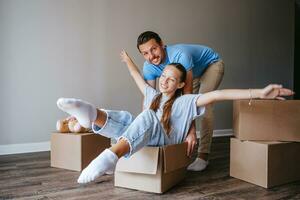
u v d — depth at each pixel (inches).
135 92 120.2
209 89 81.4
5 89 96.9
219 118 144.4
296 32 179.8
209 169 77.3
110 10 114.6
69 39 106.7
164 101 66.6
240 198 55.2
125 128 58.4
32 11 100.2
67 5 106.1
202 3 139.3
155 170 54.4
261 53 160.6
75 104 50.6
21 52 98.8
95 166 46.5
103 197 54.6
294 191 59.4
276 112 63.7
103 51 113.3
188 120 63.2
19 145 99.3
